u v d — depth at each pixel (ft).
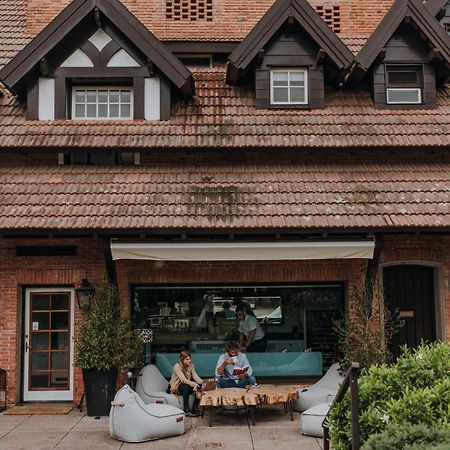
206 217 37.91
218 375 38.83
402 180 41.65
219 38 50.01
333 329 41.42
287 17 44.47
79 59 43.75
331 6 52.44
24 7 54.13
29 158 43.65
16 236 41.70
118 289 41.68
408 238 42.37
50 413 39.06
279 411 39.11
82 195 39.81
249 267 42.22
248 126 43.34
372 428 21.93
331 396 37.06
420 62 45.37
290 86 45.85
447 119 43.96
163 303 43.16
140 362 41.60
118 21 42.88
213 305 43.32
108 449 31.19
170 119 43.83
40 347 42.57
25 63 42.55
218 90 46.78
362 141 41.93
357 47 49.14
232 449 30.73
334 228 37.29
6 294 41.60
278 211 38.45
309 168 43.27
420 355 24.97
